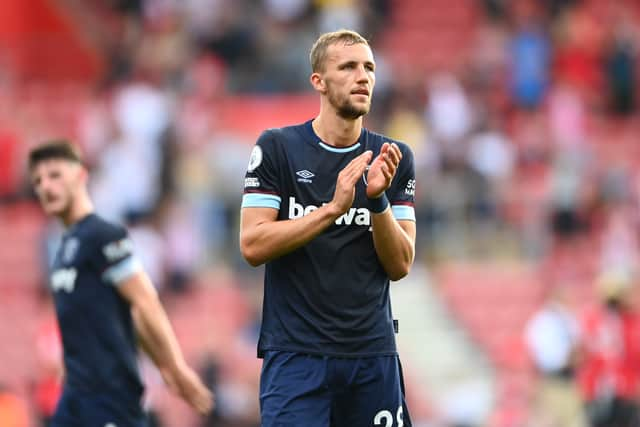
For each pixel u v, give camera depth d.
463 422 52.41
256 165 19.81
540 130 74.62
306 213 19.81
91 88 83.25
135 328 24.27
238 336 58.56
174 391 24.03
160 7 85.19
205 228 64.88
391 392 19.92
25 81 88.50
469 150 68.25
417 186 65.88
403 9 90.69
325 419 19.53
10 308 65.06
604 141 77.81
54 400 36.62
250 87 78.06
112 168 63.62
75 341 23.83
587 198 67.50
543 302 59.62
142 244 60.81
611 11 87.50
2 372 60.72
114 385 23.70
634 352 40.69
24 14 90.06
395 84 74.44
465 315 62.25
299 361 19.56
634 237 67.12
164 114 69.44
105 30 90.88
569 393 46.84
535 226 66.88
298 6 83.06
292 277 19.67
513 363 57.69
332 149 19.95
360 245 19.75
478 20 90.19
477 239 65.69
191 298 61.69
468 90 77.44
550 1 87.44
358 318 19.66
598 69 82.38
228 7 83.50
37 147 24.70
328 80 19.73
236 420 44.47
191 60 80.69
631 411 40.66
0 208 70.81
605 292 41.25
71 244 24.11
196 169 67.62
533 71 78.62
